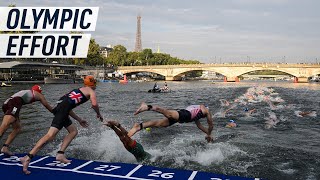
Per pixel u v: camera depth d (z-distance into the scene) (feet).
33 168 24.59
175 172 24.21
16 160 26.66
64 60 401.08
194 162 27.96
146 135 39.78
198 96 135.95
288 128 47.55
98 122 53.57
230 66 419.13
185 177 23.08
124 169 24.77
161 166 26.76
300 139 39.06
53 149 32.40
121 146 33.06
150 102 108.68
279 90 177.78
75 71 385.09
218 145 34.47
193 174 23.80
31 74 310.04
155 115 65.51
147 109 27.66
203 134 41.19
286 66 391.04
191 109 30.04
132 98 128.77
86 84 25.40
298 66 384.68
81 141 35.88
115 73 457.27
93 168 24.88
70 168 24.79
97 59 454.40
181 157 29.37
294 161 28.78
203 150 32.07
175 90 195.31
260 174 25.09
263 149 33.19
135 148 27.35
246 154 30.99
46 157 27.94
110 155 30.04
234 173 25.25
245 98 108.27
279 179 24.04
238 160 28.81
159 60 627.05
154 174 23.66
